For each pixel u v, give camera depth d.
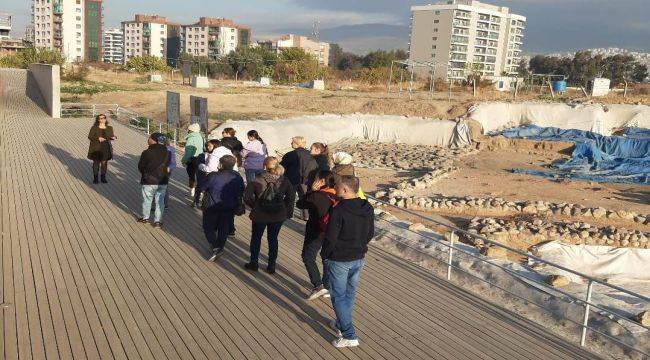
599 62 130.12
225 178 8.16
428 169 26.19
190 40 154.75
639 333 6.69
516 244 14.13
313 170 9.91
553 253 13.20
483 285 8.24
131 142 20.62
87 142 20.03
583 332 6.40
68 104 35.56
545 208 18.44
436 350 6.01
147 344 5.75
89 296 6.88
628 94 66.75
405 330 6.47
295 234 10.16
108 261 8.16
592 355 6.14
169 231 9.83
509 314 7.16
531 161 31.17
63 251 8.50
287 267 8.35
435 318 6.87
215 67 91.62
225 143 11.20
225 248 9.10
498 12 142.62
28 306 6.49
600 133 41.38
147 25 163.12
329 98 48.06
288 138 27.89
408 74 85.25
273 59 94.69
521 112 42.62
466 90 68.06
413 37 139.62
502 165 29.52
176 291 7.19
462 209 17.80
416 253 9.42
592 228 15.78
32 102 31.89
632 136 39.12
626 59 131.75
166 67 80.56
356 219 5.66
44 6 142.50
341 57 182.00
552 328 7.00
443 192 21.41
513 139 35.94
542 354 6.07
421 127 36.25
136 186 13.38
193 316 6.48
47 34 144.12
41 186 12.82
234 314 6.61
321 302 7.12
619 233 15.37
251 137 11.02
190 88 55.00
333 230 5.59
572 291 8.08
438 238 10.68
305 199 7.00
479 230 14.98
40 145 18.66
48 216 10.39
